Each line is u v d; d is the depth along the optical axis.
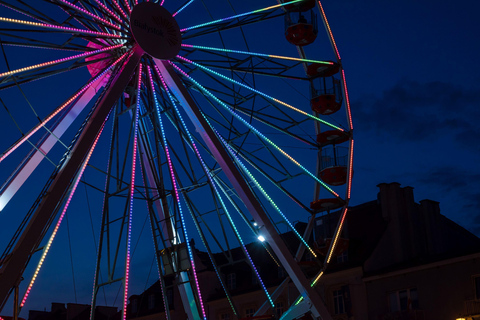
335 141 28.97
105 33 23.73
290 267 23.47
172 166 24.95
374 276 37.62
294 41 29.12
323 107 28.86
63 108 22.36
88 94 24.64
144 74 25.92
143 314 54.53
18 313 18.69
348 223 43.19
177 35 25.12
